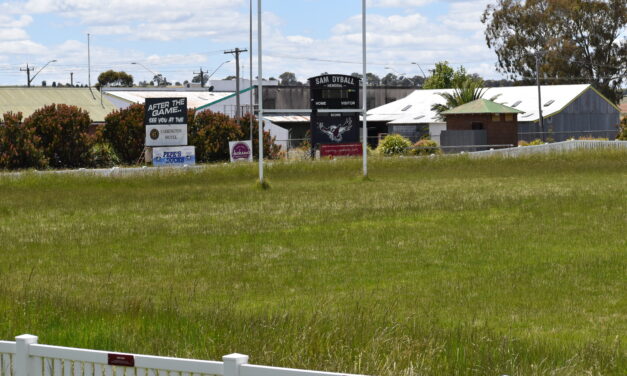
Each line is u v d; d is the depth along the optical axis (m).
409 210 32.31
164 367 7.57
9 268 21.28
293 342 11.90
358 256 22.81
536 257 22.03
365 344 12.02
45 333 13.26
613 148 63.84
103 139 66.88
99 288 18.80
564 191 38.38
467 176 49.38
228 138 68.88
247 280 19.80
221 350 11.62
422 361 10.88
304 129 106.88
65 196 40.16
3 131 60.12
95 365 8.08
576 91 98.31
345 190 41.59
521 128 95.06
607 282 18.80
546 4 129.12
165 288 18.84
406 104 105.38
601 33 125.44
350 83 64.75
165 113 59.44
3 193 41.62
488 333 13.21
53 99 91.69
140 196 39.78
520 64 130.25
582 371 11.07
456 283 18.97
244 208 34.31
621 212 30.33
